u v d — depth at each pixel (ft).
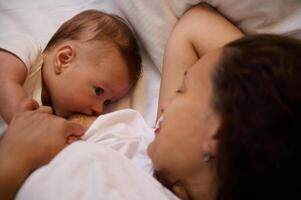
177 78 2.70
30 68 2.69
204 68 1.78
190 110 1.77
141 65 3.07
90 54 2.75
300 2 2.62
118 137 2.30
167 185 1.98
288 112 1.52
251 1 2.60
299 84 1.53
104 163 1.84
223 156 1.61
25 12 3.16
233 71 1.63
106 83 2.77
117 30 2.90
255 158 1.55
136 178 1.85
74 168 1.80
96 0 3.35
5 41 2.69
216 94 1.67
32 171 1.96
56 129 2.16
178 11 2.92
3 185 1.88
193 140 1.76
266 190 1.58
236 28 2.78
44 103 2.74
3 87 2.49
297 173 1.55
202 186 1.81
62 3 3.28
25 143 2.04
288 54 1.61
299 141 1.53
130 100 3.00
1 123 2.52
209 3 2.81
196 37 2.78
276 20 2.68
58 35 2.87
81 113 2.80
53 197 1.71
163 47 3.03
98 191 1.70
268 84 1.54
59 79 2.69
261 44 1.67
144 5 2.94
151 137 2.34
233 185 1.62
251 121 1.54
